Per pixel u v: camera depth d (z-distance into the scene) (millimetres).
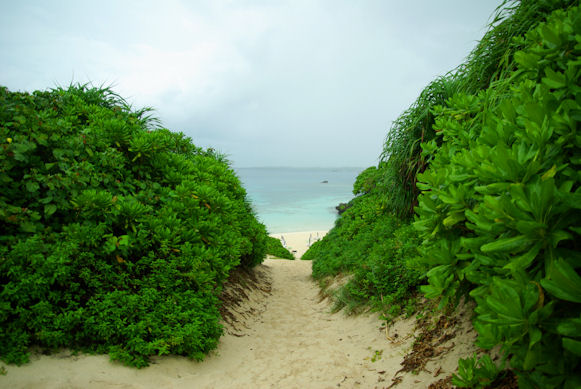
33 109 3721
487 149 1794
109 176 3895
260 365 3635
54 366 2607
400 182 5625
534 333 1356
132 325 3041
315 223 39688
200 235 4188
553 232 1349
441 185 2285
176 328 3297
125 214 3580
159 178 4758
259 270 9922
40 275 2740
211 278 3838
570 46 1691
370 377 3027
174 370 3113
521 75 2135
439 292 2148
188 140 6793
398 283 4461
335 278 7539
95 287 3150
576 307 1397
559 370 1388
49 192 3238
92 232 3213
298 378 3254
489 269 1808
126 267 3510
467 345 2703
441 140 4820
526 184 1481
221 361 3623
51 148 3611
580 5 1647
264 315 5910
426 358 2896
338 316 5367
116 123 4320
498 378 1997
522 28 2912
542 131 1474
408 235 5160
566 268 1226
